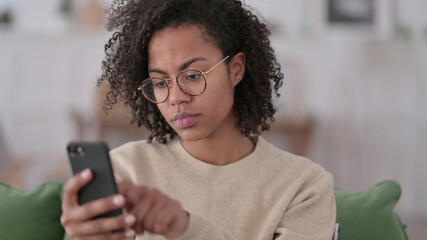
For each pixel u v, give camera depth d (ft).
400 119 13.89
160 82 3.39
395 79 13.84
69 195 2.63
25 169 13.71
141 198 2.68
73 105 13.84
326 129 13.93
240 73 3.74
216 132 3.79
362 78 13.88
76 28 13.89
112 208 2.51
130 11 3.75
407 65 13.84
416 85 13.84
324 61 13.85
